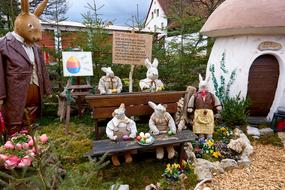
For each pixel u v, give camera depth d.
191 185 2.76
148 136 2.84
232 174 3.09
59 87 5.22
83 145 3.40
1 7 6.02
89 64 4.19
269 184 2.89
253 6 4.22
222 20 4.44
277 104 4.50
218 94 4.79
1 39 2.87
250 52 4.33
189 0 10.91
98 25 5.35
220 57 4.79
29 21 2.84
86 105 4.93
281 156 3.63
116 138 2.90
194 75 6.19
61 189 1.50
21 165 1.87
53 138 3.66
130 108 3.46
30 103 3.13
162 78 6.00
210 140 3.55
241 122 4.34
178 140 2.91
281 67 4.34
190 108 3.87
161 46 6.11
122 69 5.71
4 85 2.85
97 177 2.55
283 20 3.92
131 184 2.73
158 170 2.96
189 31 6.01
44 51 5.02
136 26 6.10
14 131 2.97
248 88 4.46
